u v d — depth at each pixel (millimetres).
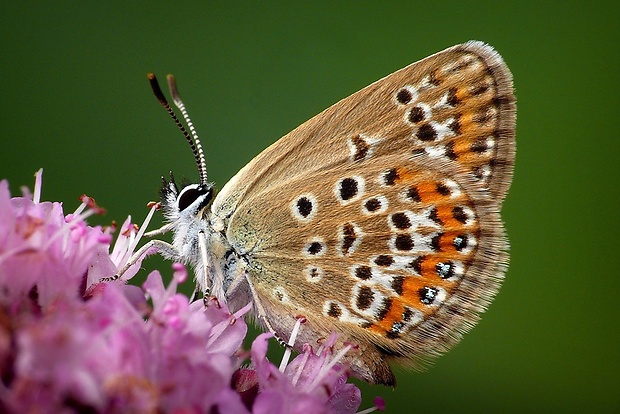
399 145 109
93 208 104
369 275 110
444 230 109
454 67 109
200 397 97
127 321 98
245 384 103
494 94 109
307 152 110
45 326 95
